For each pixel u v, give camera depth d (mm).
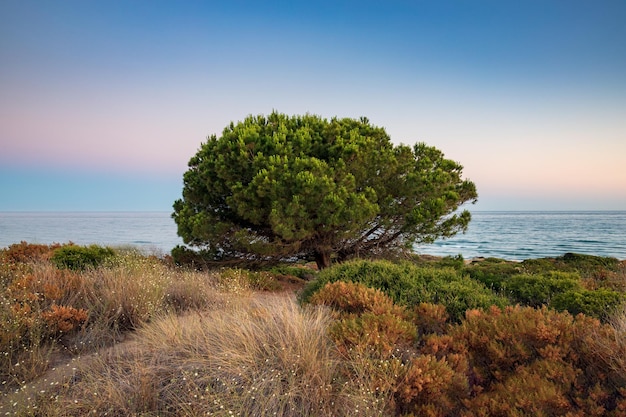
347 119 12656
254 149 10602
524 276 7656
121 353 4496
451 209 12070
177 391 3463
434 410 3137
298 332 3977
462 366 3590
